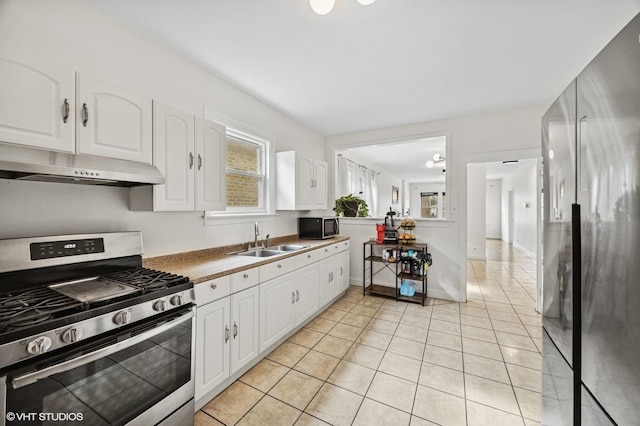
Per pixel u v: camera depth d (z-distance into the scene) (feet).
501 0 5.33
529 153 10.76
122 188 6.02
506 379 6.49
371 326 9.41
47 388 3.25
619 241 2.54
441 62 7.58
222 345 5.89
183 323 4.80
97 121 4.67
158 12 5.68
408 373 6.72
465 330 9.10
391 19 5.87
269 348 7.66
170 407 4.56
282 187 10.86
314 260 9.86
